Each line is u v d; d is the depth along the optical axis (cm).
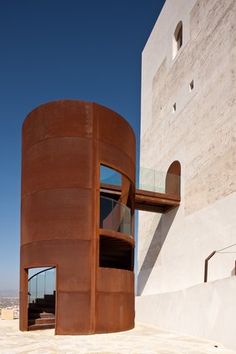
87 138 1341
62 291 1234
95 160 1337
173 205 2084
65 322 1215
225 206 1581
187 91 2072
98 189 1322
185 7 2186
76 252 1259
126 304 1374
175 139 2175
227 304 1059
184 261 1914
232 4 1666
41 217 1305
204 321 1195
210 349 977
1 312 2008
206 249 1708
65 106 1358
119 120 1463
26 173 1402
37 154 1366
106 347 984
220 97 1705
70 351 917
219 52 1752
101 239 1390
